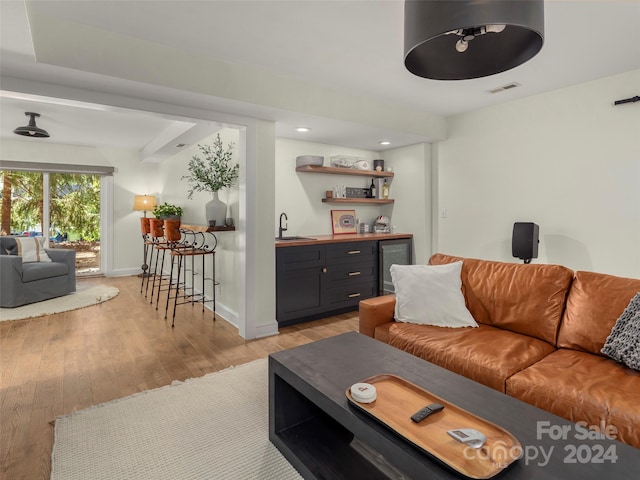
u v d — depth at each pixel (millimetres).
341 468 1498
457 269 2568
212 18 2102
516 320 2223
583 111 3141
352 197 4895
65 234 6051
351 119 3434
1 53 1949
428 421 1200
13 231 5609
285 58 2658
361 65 2783
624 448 1078
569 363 1760
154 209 5598
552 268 2230
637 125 2844
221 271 4051
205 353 2918
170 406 2104
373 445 1190
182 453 1696
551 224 3377
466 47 1464
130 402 2145
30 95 2324
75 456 1663
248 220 3230
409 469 1073
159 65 2414
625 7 1984
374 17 2100
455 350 1968
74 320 3768
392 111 3764
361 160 4781
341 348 1871
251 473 1570
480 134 3936
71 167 5816
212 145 4250
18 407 2084
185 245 4363
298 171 4418
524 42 1392
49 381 2410
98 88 2467
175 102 2777
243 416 2008
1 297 4133
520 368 1771
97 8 1984
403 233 4805
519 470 984
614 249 2990
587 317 1939
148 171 6570
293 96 3049
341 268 4012
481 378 1807
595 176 3082
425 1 1201
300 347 1882
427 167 4512
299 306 3691
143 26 2184
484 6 1111
